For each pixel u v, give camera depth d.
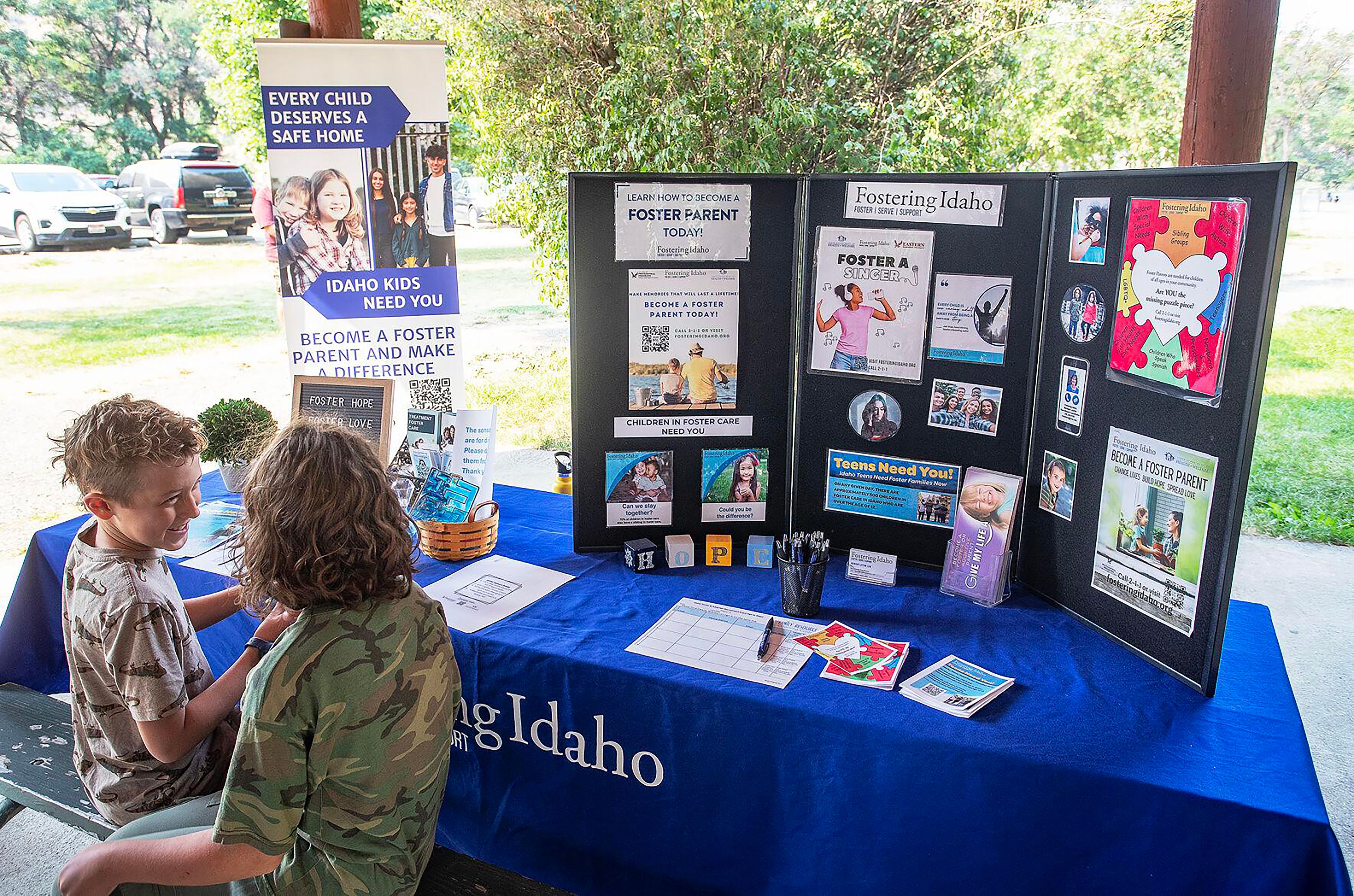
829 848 1.76
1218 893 1.47
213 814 1.64
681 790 1.89
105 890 1.37
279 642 1.29
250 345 8.80
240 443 2.90
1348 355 6.82
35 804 1.99
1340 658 3.59
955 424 2.32
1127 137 5.66
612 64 5.88
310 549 1.25
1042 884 1.60
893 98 5.74
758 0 5.32
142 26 11.77
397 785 1.34
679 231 2.40
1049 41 5.60
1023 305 2.19
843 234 2.35
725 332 2.47
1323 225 7.14
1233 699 1.77
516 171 6.32
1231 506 1.67
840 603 2.23
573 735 1.97
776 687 1.81
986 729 1.65
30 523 5.06
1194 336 1.72
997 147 5.75
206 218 12.41
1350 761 2.92
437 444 2.54
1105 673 1.88
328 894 1.34
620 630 2.08
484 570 2.44
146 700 1.58
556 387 7.44
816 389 2.47
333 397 2.71
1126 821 1.50
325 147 3.01
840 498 2.52
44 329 9.09
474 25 6.08
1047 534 2.22
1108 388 1.97
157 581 1.67
